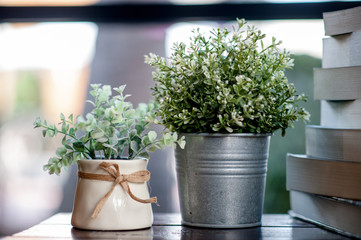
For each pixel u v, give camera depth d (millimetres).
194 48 902
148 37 1734
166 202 1658
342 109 938
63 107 1805
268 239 853
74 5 1252
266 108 903
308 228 926
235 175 908
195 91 904
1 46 1661
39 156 1791
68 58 1772
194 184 916
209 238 855
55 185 1794
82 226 893
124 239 847
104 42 1752
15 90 1781
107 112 908
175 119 906
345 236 875
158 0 1406
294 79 1451
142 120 938
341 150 905
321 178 915
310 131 977
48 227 917
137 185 901
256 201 926
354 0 1172
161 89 954
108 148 914
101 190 888
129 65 1745
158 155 1672
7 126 1768
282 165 1436
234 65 895
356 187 877
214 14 1229
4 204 1685
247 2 1219
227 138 902
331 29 951
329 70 938
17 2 1285
